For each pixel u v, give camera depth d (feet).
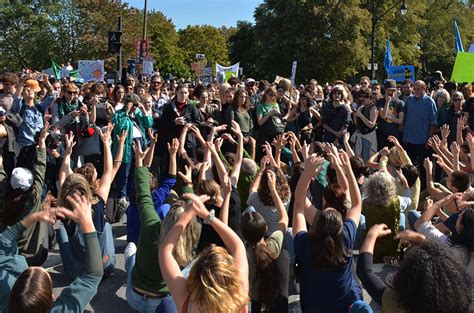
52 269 18.76
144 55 75.87
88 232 9.78
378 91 38.34
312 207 15.53
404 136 33.47
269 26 152.97
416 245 8.63
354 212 13.56
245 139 27.07
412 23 167.53
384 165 23.56
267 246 13.37
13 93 27.66
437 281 7.75
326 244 12.29
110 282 18.11
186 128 21.70
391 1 158.92
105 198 17.52
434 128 32.50
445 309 7.63
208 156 20.51
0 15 170.50
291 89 37.35
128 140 26.73
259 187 17.29
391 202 17.63
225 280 8.45
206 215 10.16
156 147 28.19
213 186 15.78
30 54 171.32
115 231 24.21
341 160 15.48
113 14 170.09
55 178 25.20
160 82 39.96
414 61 173.47
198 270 8.62
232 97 30.96
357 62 150.92
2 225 15.70
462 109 32.35
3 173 19.12
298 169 19.48
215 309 8.30
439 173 32.37
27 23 170.81
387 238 17.76
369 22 149.79
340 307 12.54
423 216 14.56
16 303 8.85
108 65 166.09
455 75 39.27
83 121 26.71
